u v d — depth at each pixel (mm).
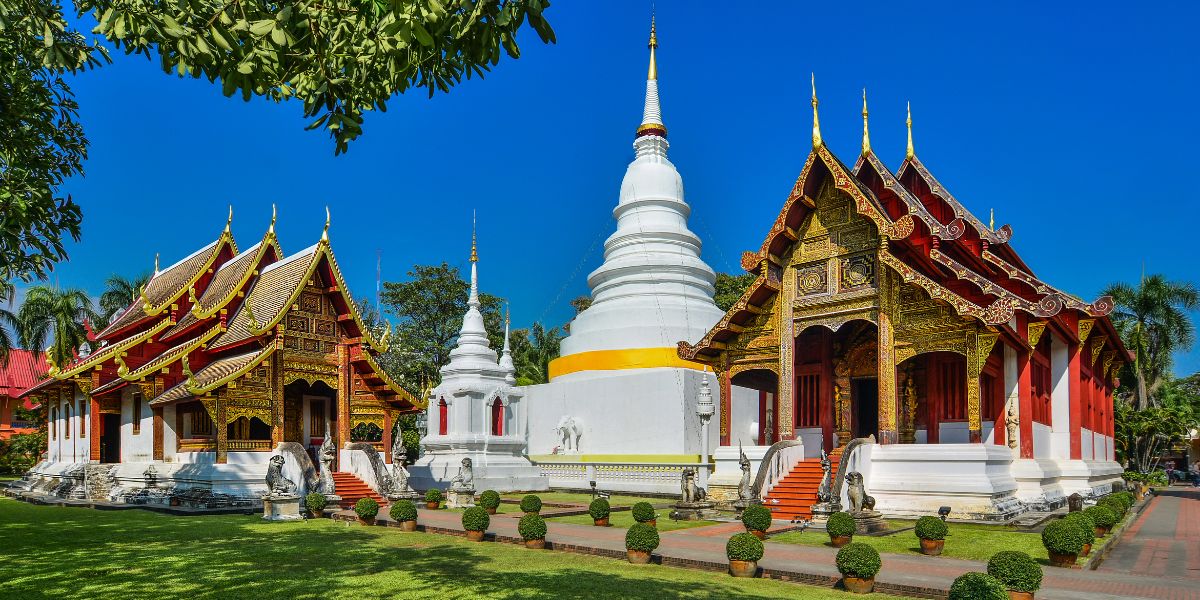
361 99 8734
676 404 35688
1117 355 35844
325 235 28250
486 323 64188
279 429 26641
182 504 24453
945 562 14320
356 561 14039
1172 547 17203
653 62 45281
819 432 26984
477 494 33969
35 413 53375
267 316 27141
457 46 8141
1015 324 22516
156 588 11555
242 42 8164
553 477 37906
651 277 40938
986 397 25500
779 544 16641
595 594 11273
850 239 24031
